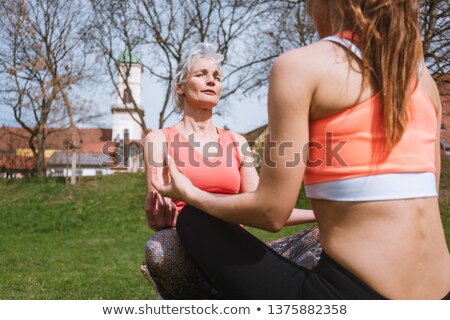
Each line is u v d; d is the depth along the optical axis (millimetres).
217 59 2217
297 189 1305
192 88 2154
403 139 1299
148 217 1839
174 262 1607
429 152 1355
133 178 19781
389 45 1290
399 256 1254
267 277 1397
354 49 1322
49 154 50062
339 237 1304
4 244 11102
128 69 23250
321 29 1510
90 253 9703
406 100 1284
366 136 1281
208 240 1451
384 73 1275
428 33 11250
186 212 1513
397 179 1277
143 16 19578
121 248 10391
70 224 13820
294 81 1299
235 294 1417
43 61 22531
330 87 1296
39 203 16938
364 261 1260
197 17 19359
